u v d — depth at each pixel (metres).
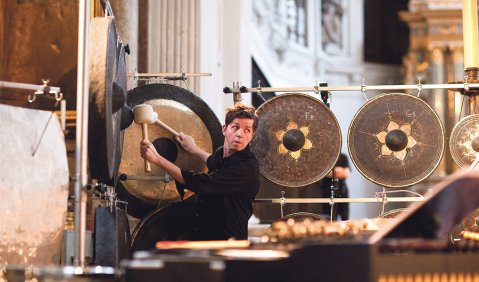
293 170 7.33
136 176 7.14
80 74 4.99
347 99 17.02
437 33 17.27
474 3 7.57
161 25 8.98
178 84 8.92
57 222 5.21
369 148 7.38
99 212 5.64
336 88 7.36
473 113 7.52
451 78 17.12
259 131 7.36
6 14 6.48
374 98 7.38
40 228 5.13
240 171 6.64
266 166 7.35
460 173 3.64
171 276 3.13
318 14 16.50
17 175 5.02
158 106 7.23
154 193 7.22
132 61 8.44
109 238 5.64
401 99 7.40
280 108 7.37
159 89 7.27
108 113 5.41
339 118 16.84
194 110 7.30
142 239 7.02
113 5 8.41
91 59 5.34
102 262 5.56
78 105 4.98
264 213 11.31
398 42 18.41
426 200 3.61
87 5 5.03
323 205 9.30
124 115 6.57
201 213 6.80
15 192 5.01
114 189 6.43
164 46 8.98
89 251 5.68
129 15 8.45
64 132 5.50
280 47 14.39
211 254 3.32
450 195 3.65
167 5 9.02
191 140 7.14
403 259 3.28
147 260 3.18
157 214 7.05
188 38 9.04
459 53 17.16
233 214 6.74
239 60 9.98
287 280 3.23
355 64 17.38
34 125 5.14
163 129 7.13
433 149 7.39
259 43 13.21
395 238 3.66
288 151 7.34
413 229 3.68
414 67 17.48
